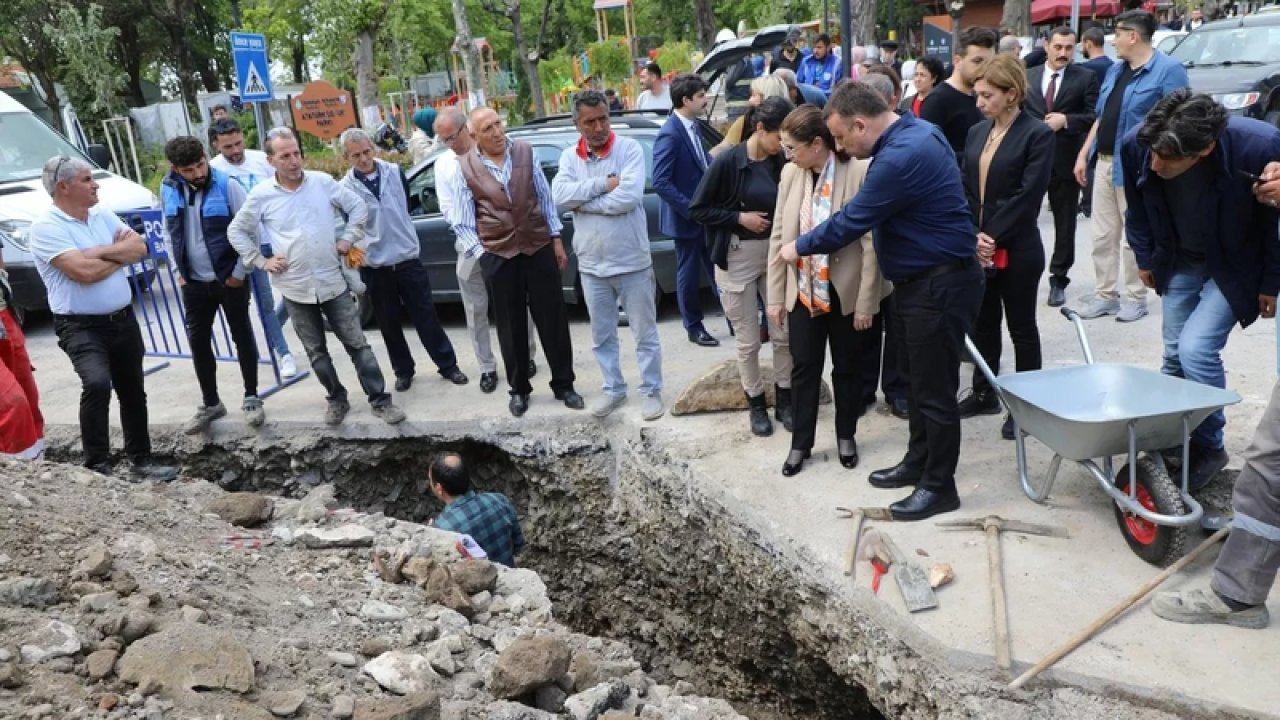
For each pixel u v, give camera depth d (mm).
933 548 3881
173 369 7789
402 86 35000
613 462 5570
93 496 4402
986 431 5000
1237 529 3133
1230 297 3742
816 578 3889
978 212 4961
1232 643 3119
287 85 25234
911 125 3889
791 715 4633
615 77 25609
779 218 4551
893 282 4090
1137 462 3598
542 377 6598
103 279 5445
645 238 5422
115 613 3129
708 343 6938
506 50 39656
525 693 3330
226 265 5918
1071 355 6004
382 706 2910
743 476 4773
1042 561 3705
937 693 3211
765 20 37469
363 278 6438
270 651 3217
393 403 6410
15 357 5293
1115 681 2982
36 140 10594
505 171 5508
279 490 6254
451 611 3859
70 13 27719
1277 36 11461
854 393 4656
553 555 5797
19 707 2639
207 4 35594
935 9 39531
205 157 5859
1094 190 6547
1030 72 7574
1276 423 3035
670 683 5133
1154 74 6035
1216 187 3572
